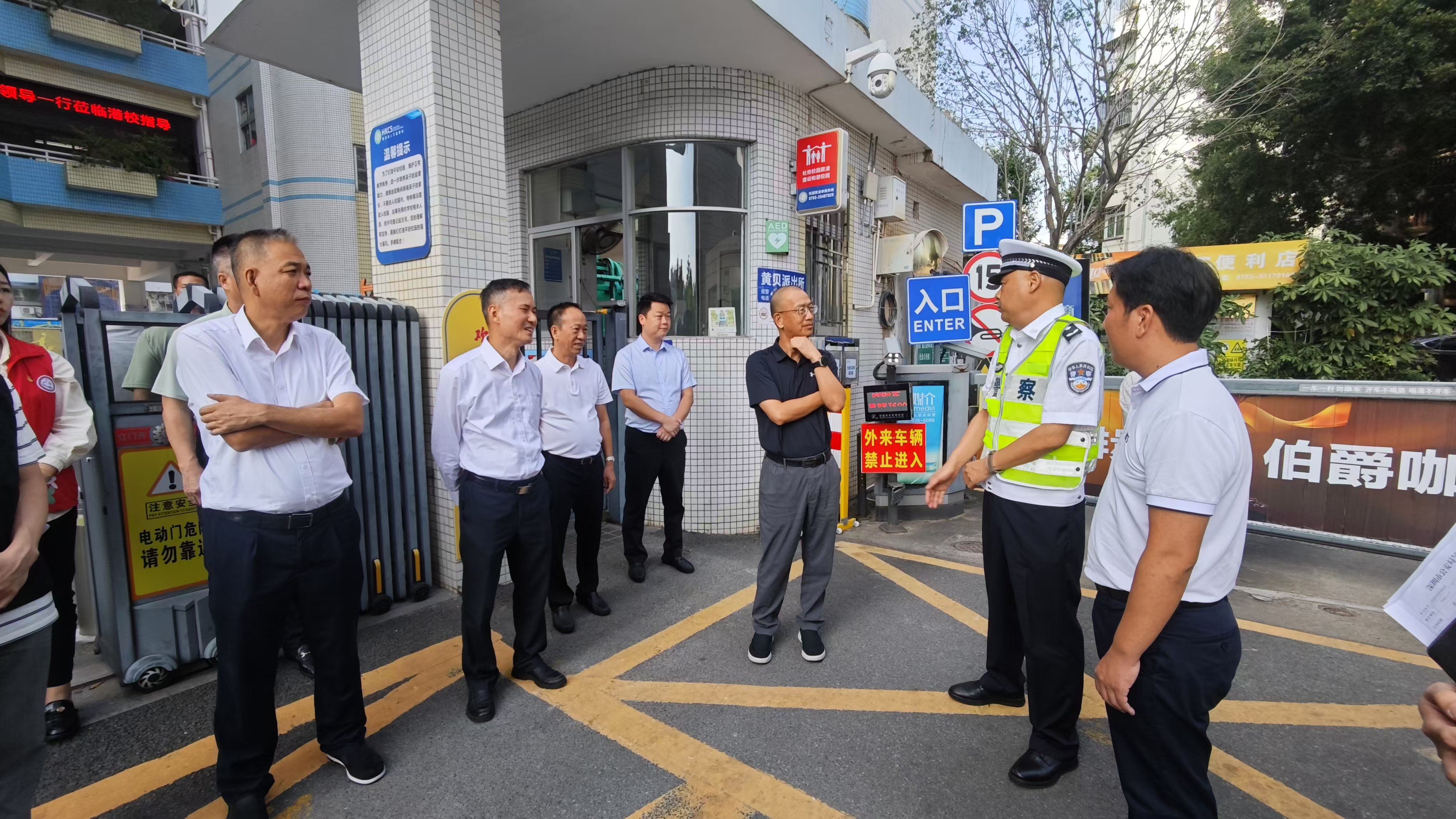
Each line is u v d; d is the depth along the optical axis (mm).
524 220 5988
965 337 5238
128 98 13891
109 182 13070
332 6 3984
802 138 5328
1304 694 2793
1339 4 11383
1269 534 3859
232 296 2453
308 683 2867
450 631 3303
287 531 1957
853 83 5191
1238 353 8242
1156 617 1446
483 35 3611
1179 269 1539
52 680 2422
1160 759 1567
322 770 2281
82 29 12711
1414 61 10781
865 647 3186
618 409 5160
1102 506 1737
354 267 13219
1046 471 2203
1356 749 2422
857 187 6410
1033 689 2248
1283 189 13688
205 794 2172
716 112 4883
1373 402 3527
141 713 2617
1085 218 9414
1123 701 1506
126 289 18141
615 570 4219
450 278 3525
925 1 8828
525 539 2672
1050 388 2223
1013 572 2277
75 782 2217
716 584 3973
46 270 16812
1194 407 1458
